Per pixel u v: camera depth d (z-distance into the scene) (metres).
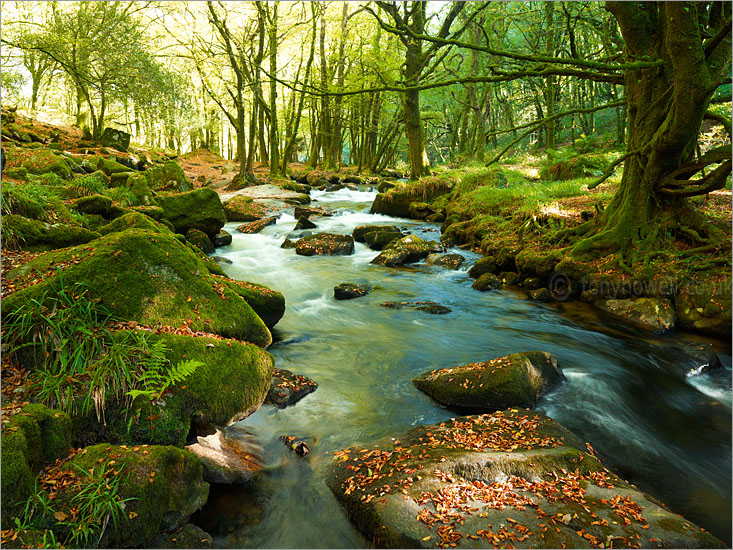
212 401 3.77
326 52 31.25
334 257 11.15
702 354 5.93
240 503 3.39
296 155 42.84
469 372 4.96
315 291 8.53
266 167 31.39
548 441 3.84
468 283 9.34
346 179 26.41
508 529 2.88
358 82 20.86
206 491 3.25
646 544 2.76
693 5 6.16
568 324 7.20
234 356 4.17
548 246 9.43
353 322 7.09
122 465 2.93
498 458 3.47
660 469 3.97
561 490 3.25
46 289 3.93
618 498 3.19
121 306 4.22
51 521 2.60
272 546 3.08
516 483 3.30
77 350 3.52
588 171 15.30
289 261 10.60
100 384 3.36
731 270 6.81
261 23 20.28
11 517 2.52
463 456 3.48
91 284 4.18
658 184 7.88
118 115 31.19
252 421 4.31
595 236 8.41
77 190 9.87
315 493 3.51
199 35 21.56
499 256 9.77
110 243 4.59
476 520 2.95
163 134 36.66
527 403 4.71
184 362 3.78
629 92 8.02
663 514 3.03
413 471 3.39
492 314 7.62
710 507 3.52
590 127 28.66
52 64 24.41
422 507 3.06
